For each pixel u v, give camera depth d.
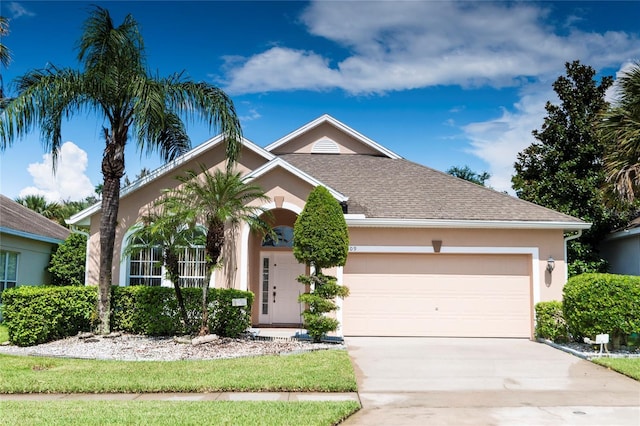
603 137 14.59
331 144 21.42
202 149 16.58
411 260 15.64
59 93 13.16
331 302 13.99
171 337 13.80
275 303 18.02
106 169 13.82
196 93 13.99
